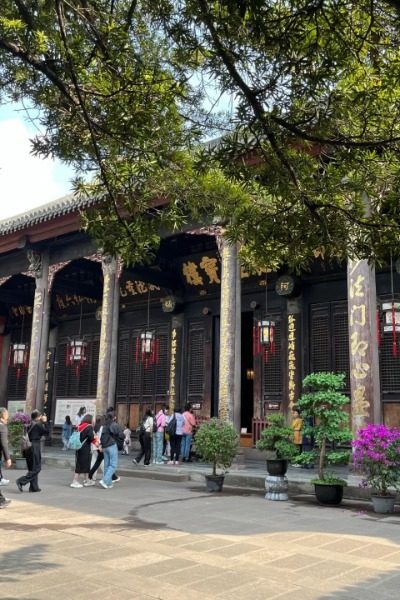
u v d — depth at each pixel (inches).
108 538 323.6
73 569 258.7
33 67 228.7
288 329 804.6
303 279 796.6
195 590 230.1
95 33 216.4
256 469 640.4
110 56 219.8
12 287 1128.8
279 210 250.7
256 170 236.1
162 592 227.0
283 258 276.8
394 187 242.1
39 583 236.4
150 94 228.1
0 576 246.4
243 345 1066.1
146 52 232.8
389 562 277.4
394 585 240.7
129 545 306.8
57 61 216.8
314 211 239.5
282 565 269.9
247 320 970.1
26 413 839.1
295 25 191.6
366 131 227.8
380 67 217.8
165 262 900.6
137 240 251.9
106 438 557.3
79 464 551.5
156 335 968.3
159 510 421.1
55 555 283.9
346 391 738.2
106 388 767.1
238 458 634.2
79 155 250.8
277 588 234.1
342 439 474.0
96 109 236.1
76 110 234.5
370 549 303.0
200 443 536.1
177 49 223.6
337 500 458.3
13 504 443.5
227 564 269.9
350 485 489.4
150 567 263.6
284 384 795.4
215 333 896.9
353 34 209.6
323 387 481.4
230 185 270.1
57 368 1123.3
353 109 219.8
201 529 351.9
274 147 218.1
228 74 210.7
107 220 251.9
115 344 785.6
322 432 476.1
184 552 292.0
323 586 238.1
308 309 795.4
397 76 214.4
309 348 783.7
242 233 266.4
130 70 224.4
